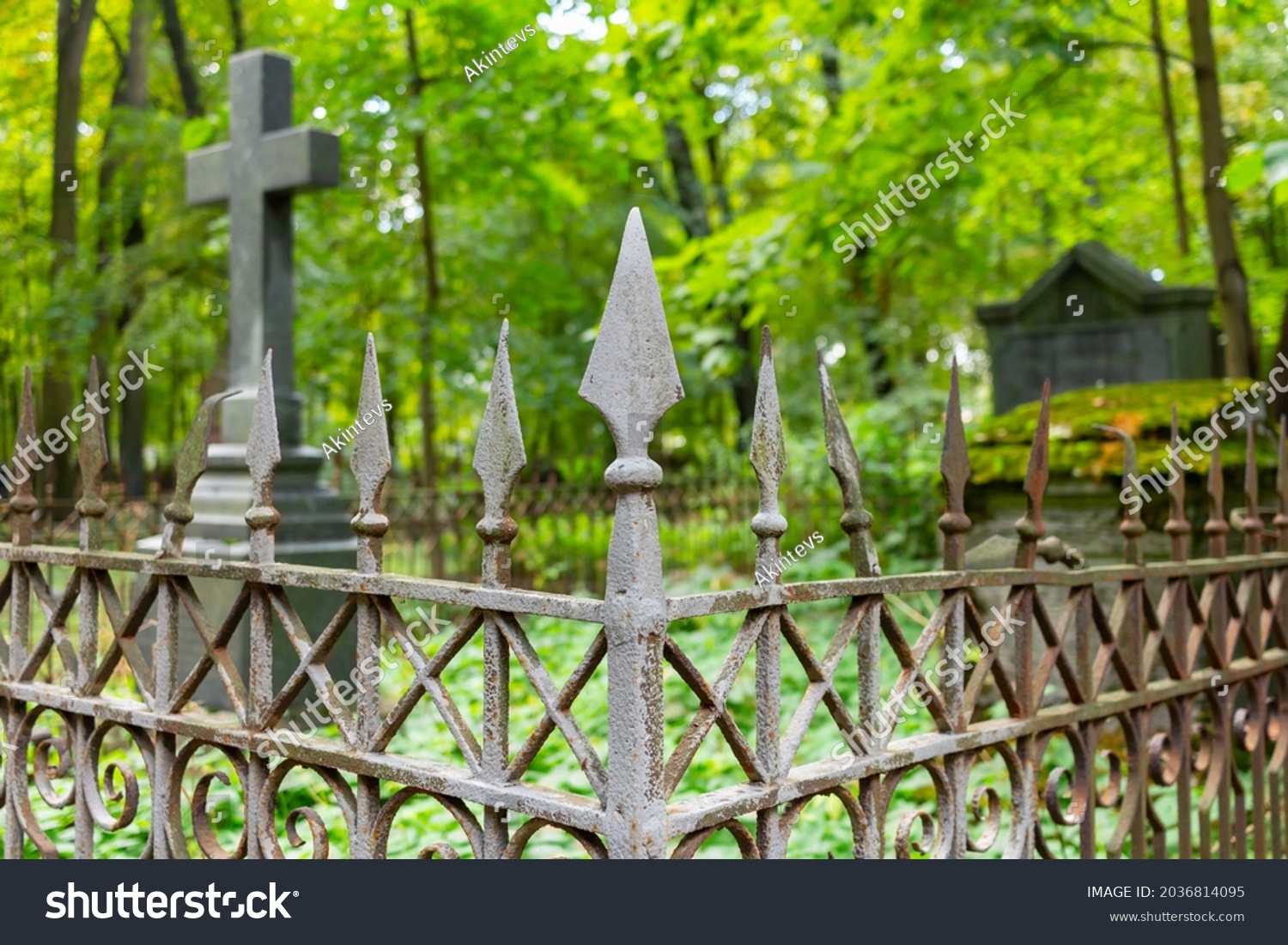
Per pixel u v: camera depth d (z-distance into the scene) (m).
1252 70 9.05
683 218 13.84
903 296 12.67
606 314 1.62
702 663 6.05
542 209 10.87
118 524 7.06
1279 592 3.29
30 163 13.75
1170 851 3.35
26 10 12.31
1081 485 4.98
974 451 5.49
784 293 8.45
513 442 1.75
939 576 2.11
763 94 13.01
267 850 2.12
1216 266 6.28
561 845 3.28
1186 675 2.82
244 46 12.49
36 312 12.41
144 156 12.30
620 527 1.60
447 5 8.52
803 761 4.44
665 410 1.62
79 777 2.55
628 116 9.07
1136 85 9.62
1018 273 14.19
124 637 2.45
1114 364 7.36
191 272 12.43
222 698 5.18
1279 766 3.31
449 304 10.63
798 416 13.00
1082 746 2.51
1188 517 4.75
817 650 6.39
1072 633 4.87
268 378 2.16
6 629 5.75
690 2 6.78
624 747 1.58
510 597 1.73
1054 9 6.38
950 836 2.17
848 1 6.84
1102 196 10.44
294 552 5.59
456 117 8.78
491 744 1.79
